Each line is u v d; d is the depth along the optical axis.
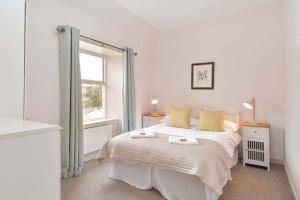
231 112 3.49
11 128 0.92
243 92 3.38
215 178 1.76
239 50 3.41
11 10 1.54
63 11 2.61
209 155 1.93
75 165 2.59
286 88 2.69
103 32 3.29
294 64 2.06
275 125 3.13
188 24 3.85
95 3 2.81
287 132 2.67
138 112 4.17
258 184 2.38
